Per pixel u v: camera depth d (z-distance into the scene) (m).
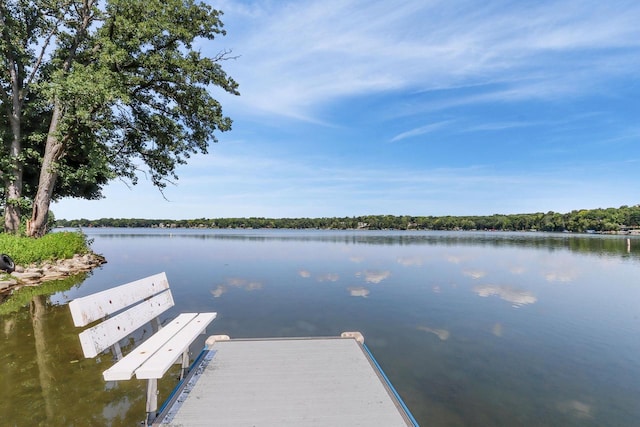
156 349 3.56
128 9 17.88
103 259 20.28
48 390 4.20
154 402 3.12
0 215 22.03
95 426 3.45
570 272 16.36
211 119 20.88
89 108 16.47
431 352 5.85
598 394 4.47
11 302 9.35
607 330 7.21
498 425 3.73
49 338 6.25
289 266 17.59
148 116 20.64
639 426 3.76
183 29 18.17
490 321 7.80
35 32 19.84
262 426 2.95
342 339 5.13
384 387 3.67
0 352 5.53
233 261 19.84
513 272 16.05
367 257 22.44
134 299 4.28
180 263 18.78
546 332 7.06
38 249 14.83
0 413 3.68
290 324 7.37
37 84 18.78
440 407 4.08
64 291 10.94
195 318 4.85
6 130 18.94
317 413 3.16
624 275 15.48
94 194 26.09
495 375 4.98
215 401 3.35
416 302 9.61
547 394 4.45
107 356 5.39
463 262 19.98
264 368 4.11
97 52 18.86
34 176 21.30
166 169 22.48
